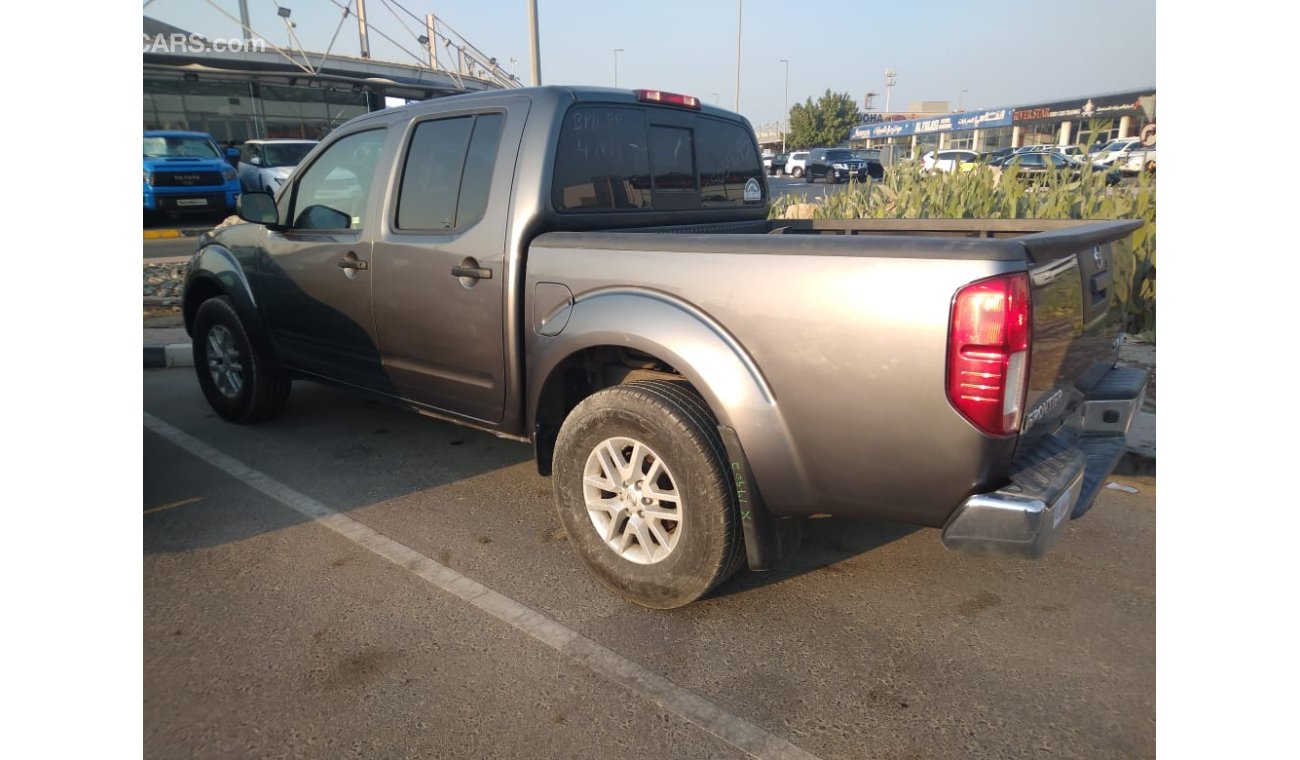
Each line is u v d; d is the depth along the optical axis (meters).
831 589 3.24
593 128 3.56
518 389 3.45
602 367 3.43
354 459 4.65
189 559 3.45
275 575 3.32
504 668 2.71
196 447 4.84
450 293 3.58
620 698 2.57
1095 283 2.91
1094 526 3.81
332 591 3.20
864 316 2.43
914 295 2.35
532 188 3.32
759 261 2.63
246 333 4.87
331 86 26.36
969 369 2.29
